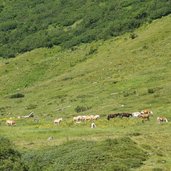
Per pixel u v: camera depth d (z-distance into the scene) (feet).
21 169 130.52
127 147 159.22
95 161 147.43
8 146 138.82
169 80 328.90
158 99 282.36
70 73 417.69
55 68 453.99
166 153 163.63
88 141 167.22
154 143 171.22
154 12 501.15
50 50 513.04
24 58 504.84
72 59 463.42
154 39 434.71
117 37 480.64
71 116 275.59
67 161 149.38
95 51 463.83
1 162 130.72
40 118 280.10
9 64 497.05
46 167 147.43
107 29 505.25
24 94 390.21
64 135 193.26
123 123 222.89
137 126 213.87
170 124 213.05
